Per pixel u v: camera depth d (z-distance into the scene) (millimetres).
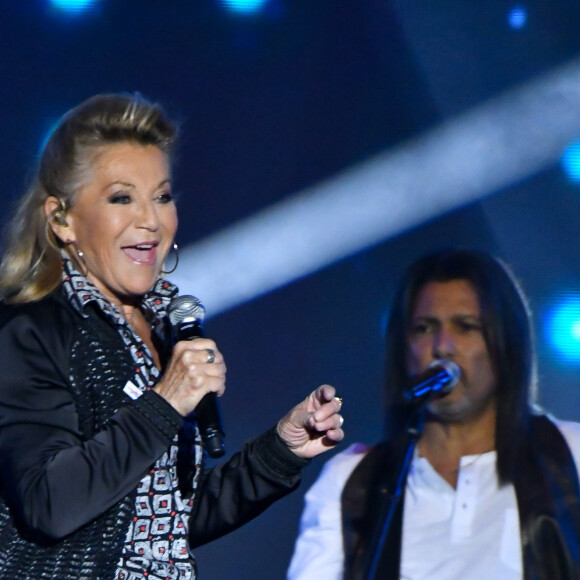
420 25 15578
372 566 8789
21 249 6547
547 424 10352
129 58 16297
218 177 15922
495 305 10805
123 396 6270
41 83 16281
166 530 6375
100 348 6340
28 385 6070
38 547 6062
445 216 15109
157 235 6574
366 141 15656
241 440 14953
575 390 13203
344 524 10703
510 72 15242
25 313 6250
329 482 10938
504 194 14930
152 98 16188
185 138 16047
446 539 10117
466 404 10344
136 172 6504
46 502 5691
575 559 9906
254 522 13742
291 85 15984
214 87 16125
